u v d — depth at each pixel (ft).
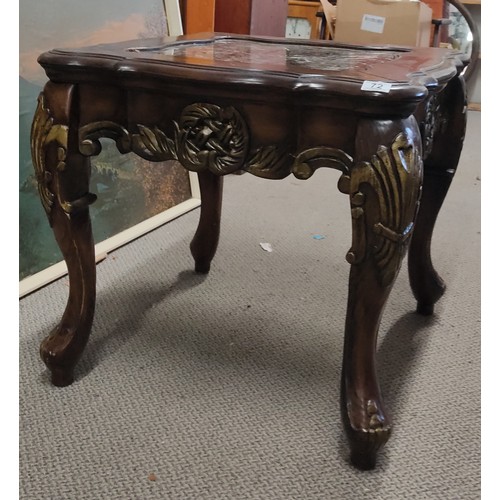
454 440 2.73
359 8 7.16
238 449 2.63
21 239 3.87
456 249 4.86
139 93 2.49
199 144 2.43
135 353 3.30
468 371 3.26
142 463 2.53
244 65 2.45
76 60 2.48
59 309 3.68
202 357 3.29
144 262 4.42
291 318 3.73
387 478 2.50
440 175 3.47
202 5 6.11
